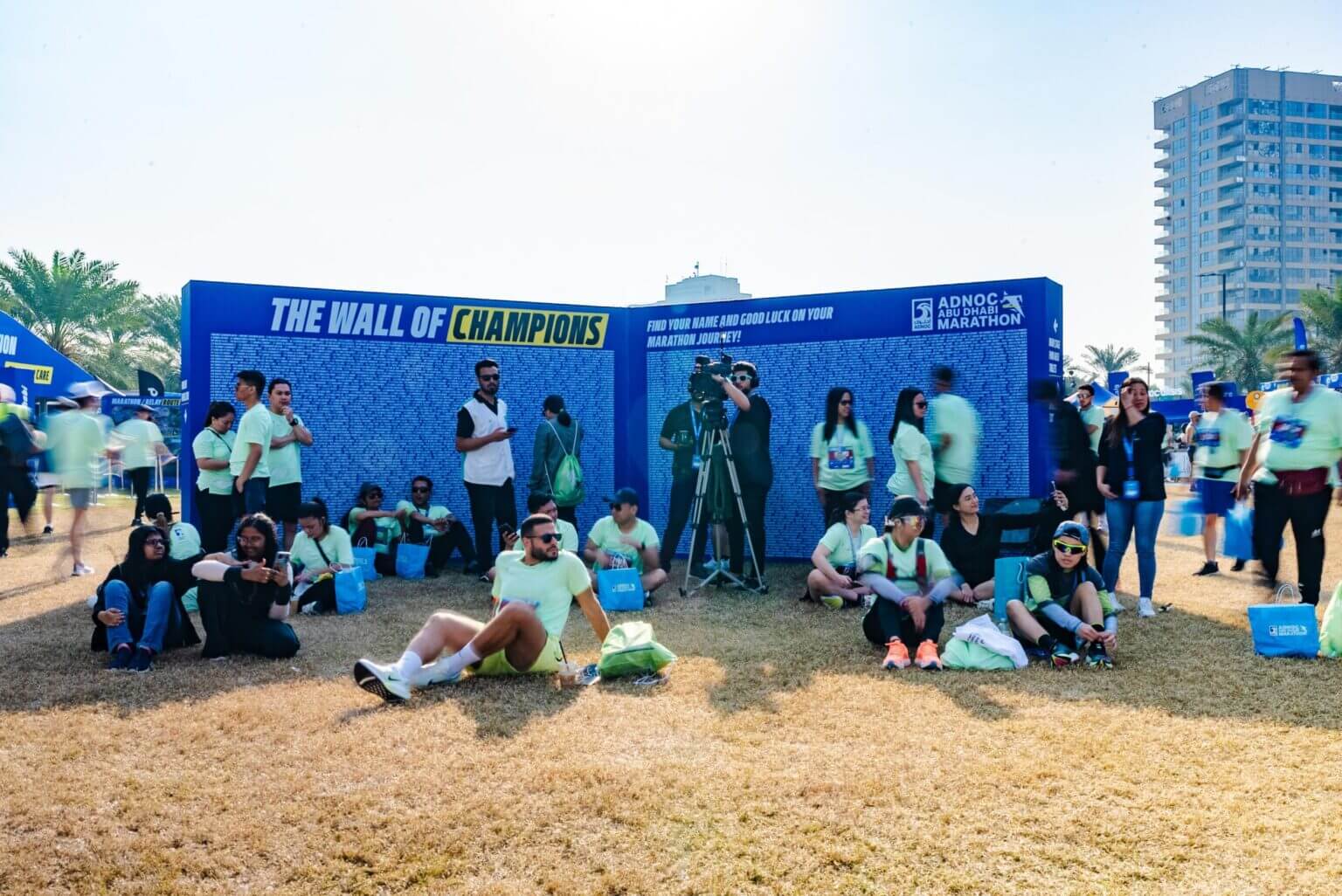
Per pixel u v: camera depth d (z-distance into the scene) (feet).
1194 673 18.44
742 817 11.90
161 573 21.36
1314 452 22.95
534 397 38.17
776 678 18.69
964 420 31.12
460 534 34.40
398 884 10.46
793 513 36.47
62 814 12.32
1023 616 20.12
